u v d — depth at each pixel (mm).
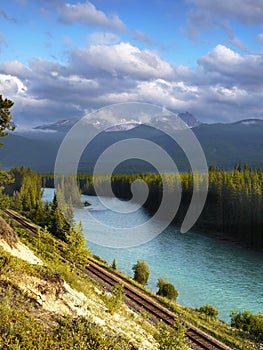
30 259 22953
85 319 16047
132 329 21891
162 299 38344
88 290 24969
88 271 40219
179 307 38094
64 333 13688
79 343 13508
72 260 34156
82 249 33969
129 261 62406
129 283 41625
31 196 102688
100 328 16422
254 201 103062
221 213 106750
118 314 23641
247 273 64938
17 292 14992
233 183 115312
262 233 96188
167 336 19812
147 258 66562
